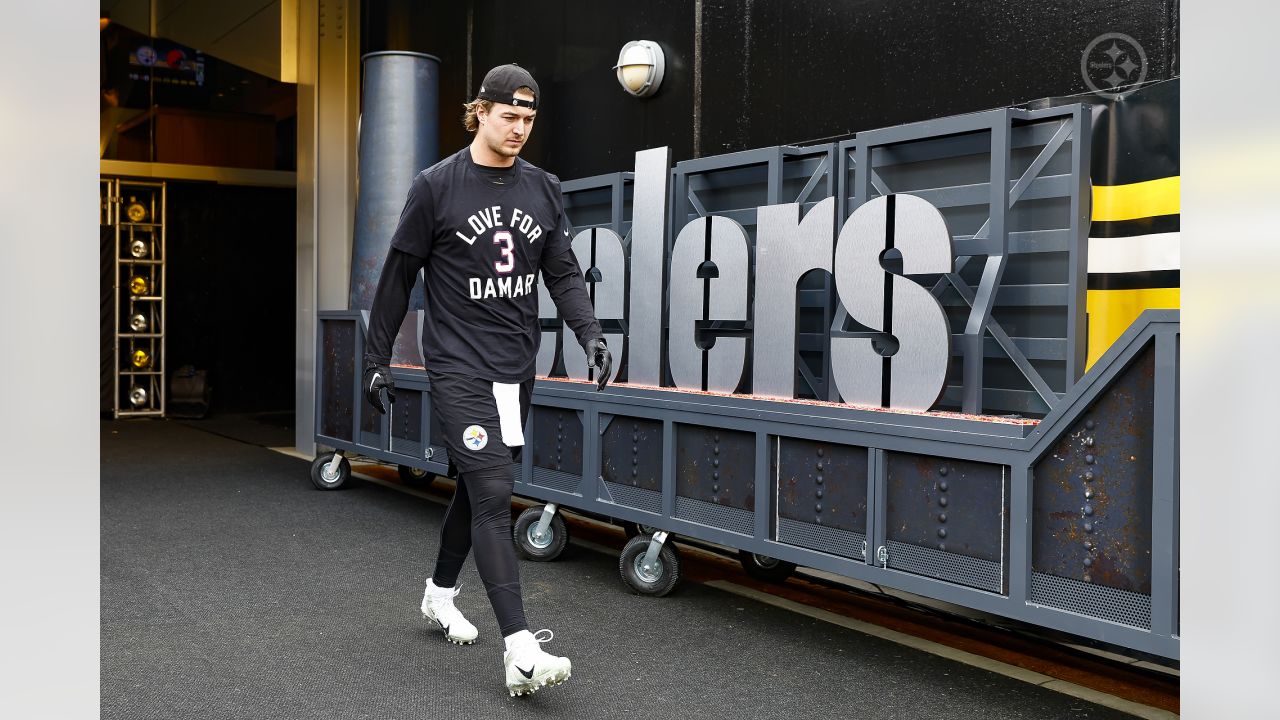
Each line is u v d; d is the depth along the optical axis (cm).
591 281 414
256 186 1062
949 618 334
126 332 1023
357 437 547
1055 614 236
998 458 246
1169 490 212
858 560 286
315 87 711
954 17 346
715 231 350
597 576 384
